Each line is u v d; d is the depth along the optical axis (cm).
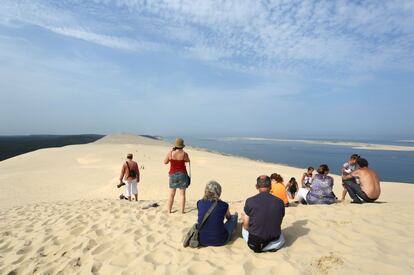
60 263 573
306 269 442
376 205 781
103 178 2408
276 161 7581
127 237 648
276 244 518
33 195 1914
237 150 13138
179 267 501
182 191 823
